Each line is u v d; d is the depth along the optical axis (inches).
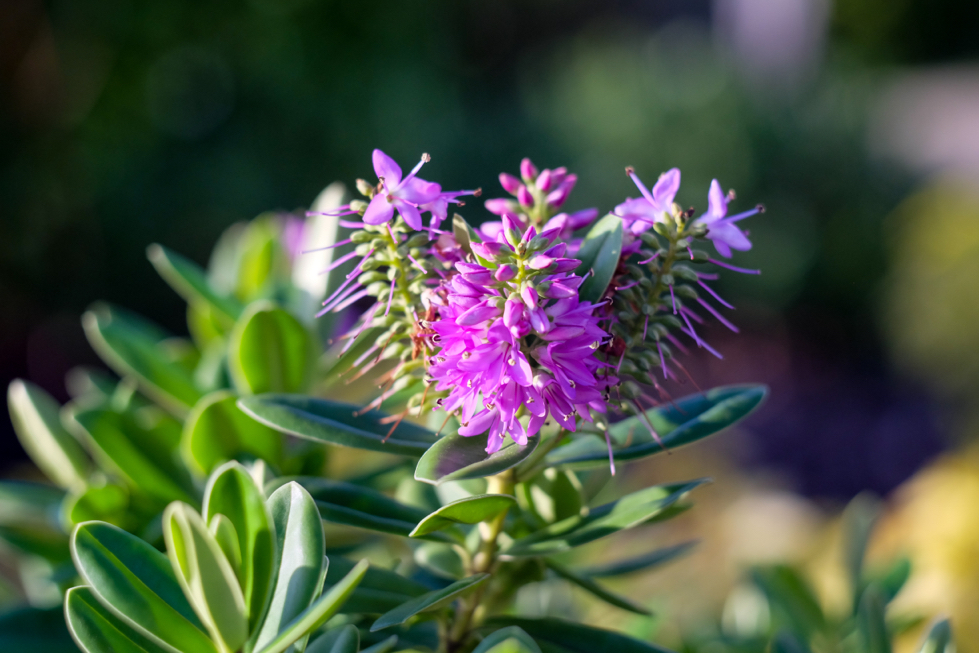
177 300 346.3
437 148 352.2
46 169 315.9
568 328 47.1
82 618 51.8
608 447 56.3
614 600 62.8
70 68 312.0
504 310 47.3
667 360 55.2
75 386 315.9
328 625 61.2
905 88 956.0
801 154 418.0
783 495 231.5
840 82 463.8
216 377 84.3
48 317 333.7
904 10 1154.0
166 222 326.6
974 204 344.8
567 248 55.9
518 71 582.6
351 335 55.4
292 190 332.8
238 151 329.1
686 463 239.0
